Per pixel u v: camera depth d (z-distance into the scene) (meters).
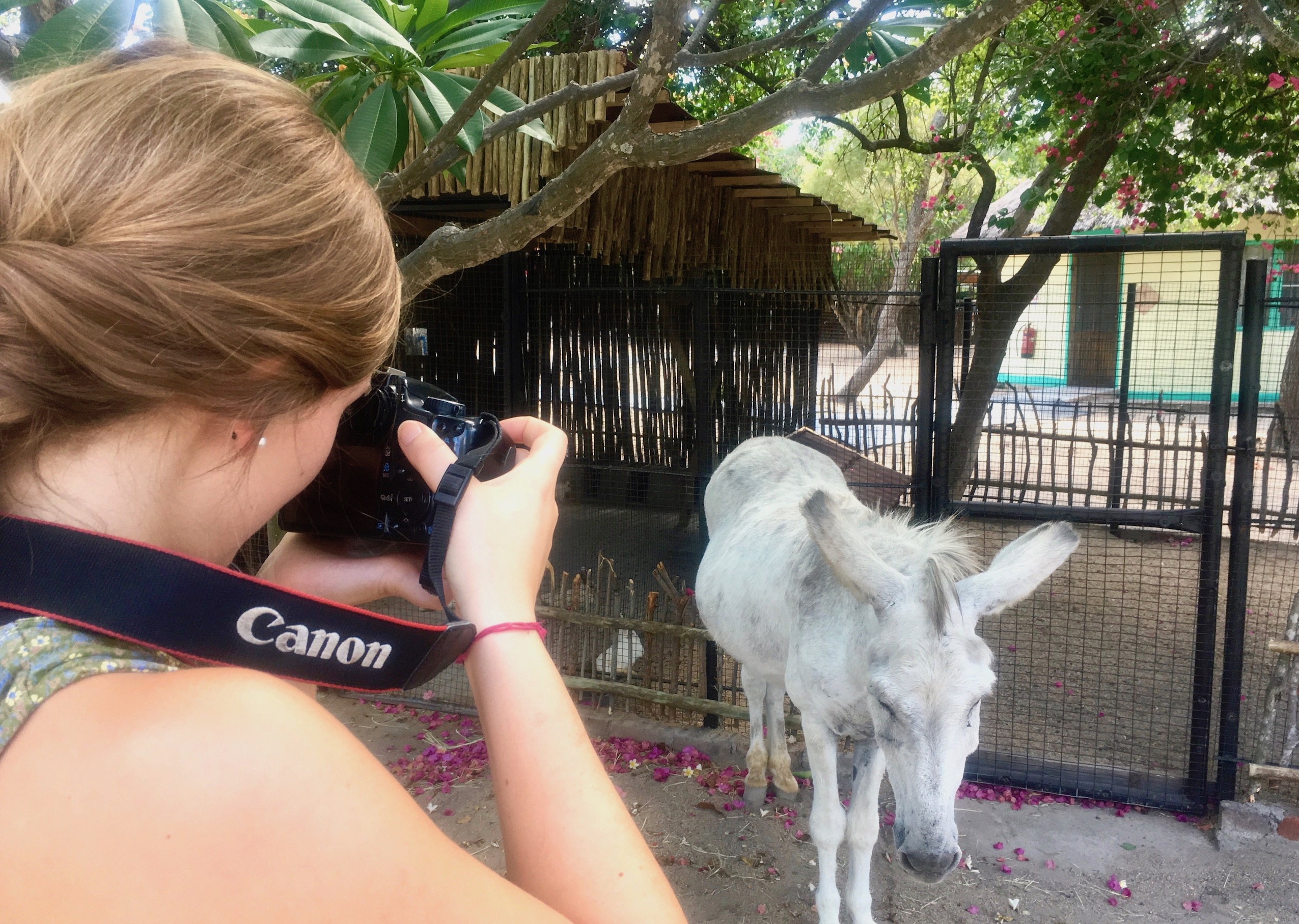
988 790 3.77
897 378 13.78
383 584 0.96
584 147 4.60
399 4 2.45
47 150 0.46
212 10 1.78
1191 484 6.82
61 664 0.43
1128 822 3.54
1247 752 4.01
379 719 4.41
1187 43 5.55
